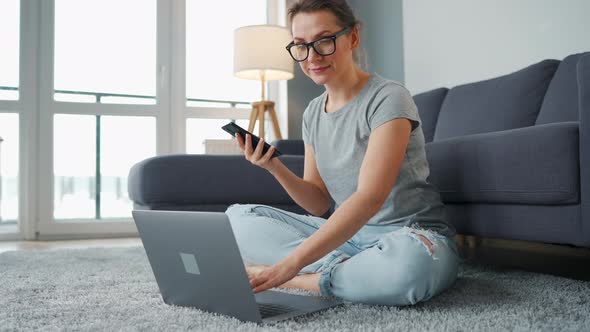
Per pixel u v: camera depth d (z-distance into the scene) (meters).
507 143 1.66
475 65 3.25
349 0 4.46
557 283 1.57
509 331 1.05
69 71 4.37
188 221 1.12
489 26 3.15
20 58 4.17
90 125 4.41
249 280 1.10
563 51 2.70
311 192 1.55
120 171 4.49
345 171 1.44
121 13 4.50
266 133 4.77
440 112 2.86
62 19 4.36
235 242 1.03
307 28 1.34
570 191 1.48
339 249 1.43
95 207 4.44
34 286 1.64
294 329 1.07
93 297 1.44
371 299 1.24
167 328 1.07
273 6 4.82
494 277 1.70
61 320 1.18
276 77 4.13
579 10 2.60
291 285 1.37
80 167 4.39
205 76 4.69
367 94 1.39
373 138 1.29
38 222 4.18
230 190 2.53
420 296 1.21
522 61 2.94
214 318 1.13
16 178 4.27
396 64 3.99
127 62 4.50
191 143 4.62
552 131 1.52
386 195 1.21
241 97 4.79
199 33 4.68
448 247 1.29
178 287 1.26
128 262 2.26
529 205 1.63
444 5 3.49
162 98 4.52
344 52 1.36
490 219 1.77
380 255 1.22
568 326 1.08
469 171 1.80
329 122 1.48
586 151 1.44
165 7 4.54
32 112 4.18
